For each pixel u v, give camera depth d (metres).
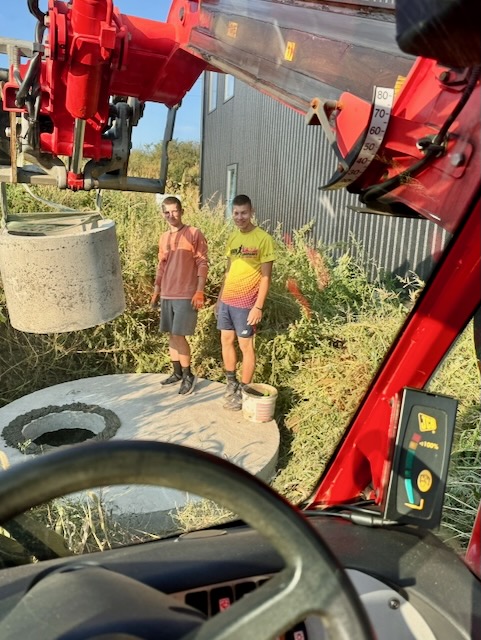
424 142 1.14
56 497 0.64
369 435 1.61
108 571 1.06
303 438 4.04
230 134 11.89
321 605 0.65
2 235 3.33
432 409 1.46
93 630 0.83
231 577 1.23
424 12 0.69
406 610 1.24
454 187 1.12
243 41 1.75
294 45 1.56
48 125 2.12
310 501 1.73
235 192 11.60
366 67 1.36
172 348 4.80
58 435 4.49
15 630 0.87
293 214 8.24
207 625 0.67
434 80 1.17
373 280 5.80
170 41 2.01
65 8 1.82
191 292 4.61
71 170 2.08
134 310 5.72
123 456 0.62
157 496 3.00
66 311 3.39
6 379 5.26
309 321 5.08
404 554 1.37
